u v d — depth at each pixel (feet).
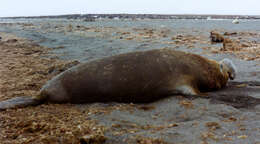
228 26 96.53
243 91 17.11
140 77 16.03
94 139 10.23
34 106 15.66
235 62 27.22
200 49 35.63
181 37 51.29
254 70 23.30
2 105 15.10
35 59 32.35
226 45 38.34
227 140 10.09
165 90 16.12
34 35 65.57
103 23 130.31
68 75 16.53
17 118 13.21
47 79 22.48
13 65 28.40
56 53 36.83
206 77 17.16
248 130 10.84
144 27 90.53
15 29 92.53
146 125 12.02
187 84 16.24
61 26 104.73
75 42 47.98
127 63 16.47
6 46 44.83
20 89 19.57
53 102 16.29
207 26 97.30
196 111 13.35
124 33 61.62
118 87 15.93
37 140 10.49
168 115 13.29
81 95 16.10
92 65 16.69
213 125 11.56
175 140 10.32
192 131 11.06
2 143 10.36
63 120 12.85
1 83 21.21
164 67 16.38
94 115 13.53
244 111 13.01
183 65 16.76
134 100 16.12
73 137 10.68
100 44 43.47
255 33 63.36
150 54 17.06
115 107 14.92
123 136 10.80
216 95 15.83
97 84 15.99
